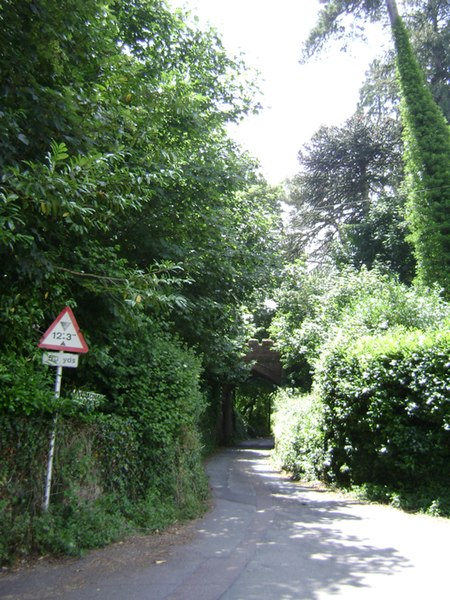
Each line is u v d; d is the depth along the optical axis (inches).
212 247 496.4
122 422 314.2
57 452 265.3
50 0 277.0
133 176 293.0
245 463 848.9
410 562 232.7
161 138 428.5
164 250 432.8
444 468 379.6
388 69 1104.8
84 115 297.0
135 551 251.8
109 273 305.0
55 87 298.2
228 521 337.1
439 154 798.5
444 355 370.9
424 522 334.3
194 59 533.6
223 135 582.2
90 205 282.0
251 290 587.2
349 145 1354.6
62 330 273.3
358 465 468.8
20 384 243.1
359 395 441.7
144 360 354.9
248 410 2181.3
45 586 199.3
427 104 828.6
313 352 788.0
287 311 997.8
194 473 406.6
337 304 824.3
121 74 357.4
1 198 217.0
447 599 182.4
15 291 271.9
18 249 252.8
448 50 997.2
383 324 576.1
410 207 826.8
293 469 653.3
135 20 454.0
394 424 405.7
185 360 390.3
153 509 310.8
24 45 278.8
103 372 340.2
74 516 259.6
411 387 391.5
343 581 204.4
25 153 286.7
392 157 1333.7
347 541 277.3
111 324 336.2
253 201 658.8
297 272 999.6
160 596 188.9
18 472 243.4
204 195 460.8
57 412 261.4
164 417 348.8
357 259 1133.1
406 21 1024.9
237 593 191.5
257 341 1294.3
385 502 412.8
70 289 308.8
